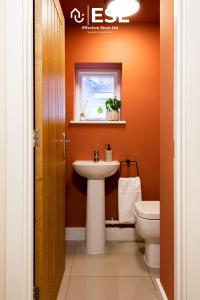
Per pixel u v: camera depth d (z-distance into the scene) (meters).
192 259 1.27
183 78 1.27
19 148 1.27
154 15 2.97
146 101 3.16
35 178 1.46
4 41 1.25
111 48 3.13
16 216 1.28
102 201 2.83
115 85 3.35
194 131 1.26
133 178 3.09
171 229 1.62
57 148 1.96
